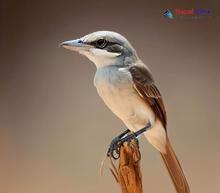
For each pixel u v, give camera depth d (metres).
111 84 4.51
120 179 4.45
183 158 7.47
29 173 7.91
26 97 7.96
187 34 7.45
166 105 7.50
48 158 7.85
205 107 7.47
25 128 7.96
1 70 8.04
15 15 7.98
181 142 7.50
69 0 7.79
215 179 7.43
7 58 8.02
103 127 7.71
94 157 7.72
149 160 7.46
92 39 4.49
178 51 7.48
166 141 4.87
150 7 7.49
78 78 7.81
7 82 8.00
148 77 4.62
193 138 7.49
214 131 7.46
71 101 7.82
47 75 7.90
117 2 7.58
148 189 7.45
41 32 7.90
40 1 7.90
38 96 7.93
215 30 7.40
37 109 7.93
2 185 7.91
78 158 7.77
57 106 7.86
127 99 4.54
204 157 7.46
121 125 7.67
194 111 7.49
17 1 7.98
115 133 7.68
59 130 7.85
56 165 7.83
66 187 7.77
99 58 4.53
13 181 7.92
